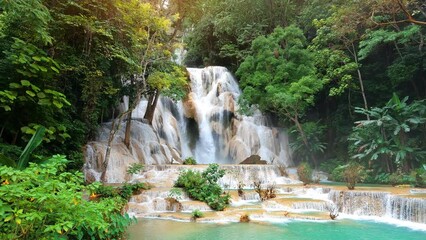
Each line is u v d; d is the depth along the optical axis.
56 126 9.16
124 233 7.11
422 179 14.16
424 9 19.08
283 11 27.08
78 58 12.34
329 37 20.16
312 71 20.19
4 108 7.41
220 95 25.88
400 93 20.78
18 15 7.61
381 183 16.66
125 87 17.56
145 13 14.22
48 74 8.15
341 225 9.79
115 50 12.67
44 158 6.30
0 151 7.48
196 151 23.52
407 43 19.92
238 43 28.42
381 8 14.03
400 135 16.81
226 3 28.41
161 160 19.08
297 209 11.95
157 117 22.17
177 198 12.35
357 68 20.20
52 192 4.11
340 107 23.14
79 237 4.52
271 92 19.66
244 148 23.03
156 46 15.51
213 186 12.88
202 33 31.27
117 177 15.49
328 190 13.63
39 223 4.05
